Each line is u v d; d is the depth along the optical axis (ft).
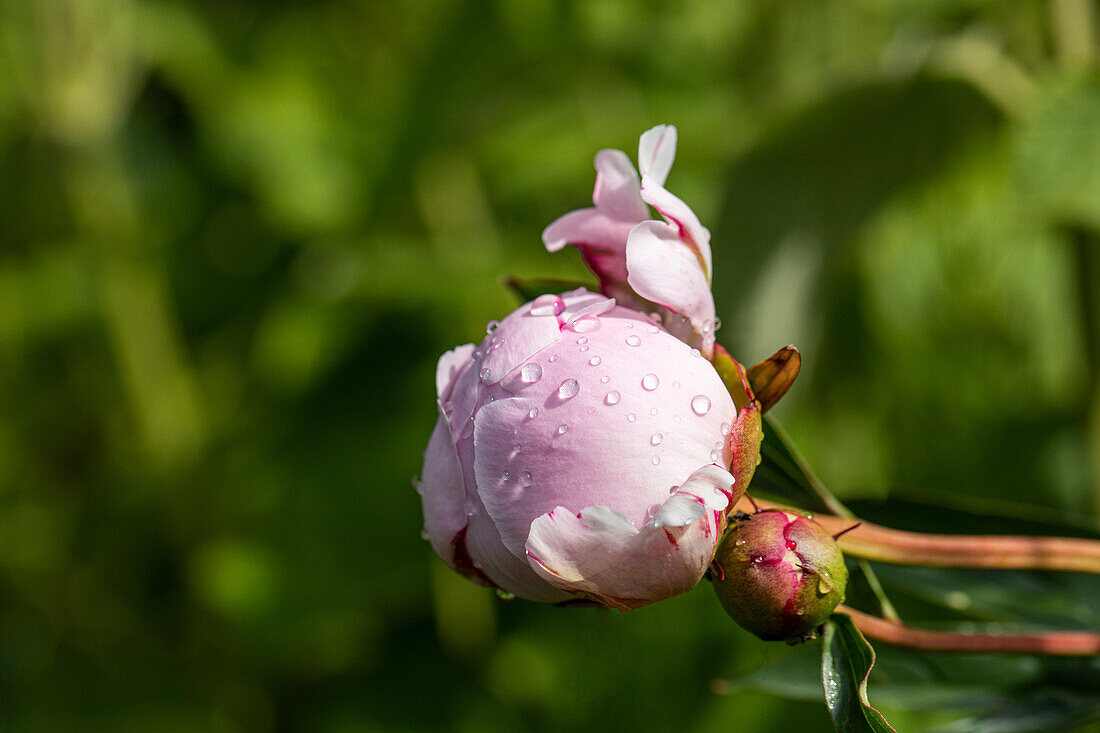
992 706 1.76
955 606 1.79
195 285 3.91
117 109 3.68
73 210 3.53
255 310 3.86
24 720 3.46
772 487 1.70
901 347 3.18
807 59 3.27
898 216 3.04
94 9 3.42
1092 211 1.95
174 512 3.53
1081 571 1.66
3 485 3.69
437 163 3.55
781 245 2.50
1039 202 1.97
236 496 3.48
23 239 3.82
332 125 3.74
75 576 3.61
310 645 3.41
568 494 1.53
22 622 3.68
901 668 1.78
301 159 3.63
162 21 3.68
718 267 2.51
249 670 3.48
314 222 3.55
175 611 3.61
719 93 3.47
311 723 3.46
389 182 3.47
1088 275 2.42
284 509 3.43
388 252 3.38
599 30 3.53
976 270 3.01
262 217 3.76
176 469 3.53
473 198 3.63
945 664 1.78
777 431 1.64
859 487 3.09
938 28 2.58
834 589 1.58
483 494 1.54
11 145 3.67
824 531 1.60
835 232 2.52
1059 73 2.00
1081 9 2.37
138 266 3.55
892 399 3.19
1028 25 2.51
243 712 3.50
